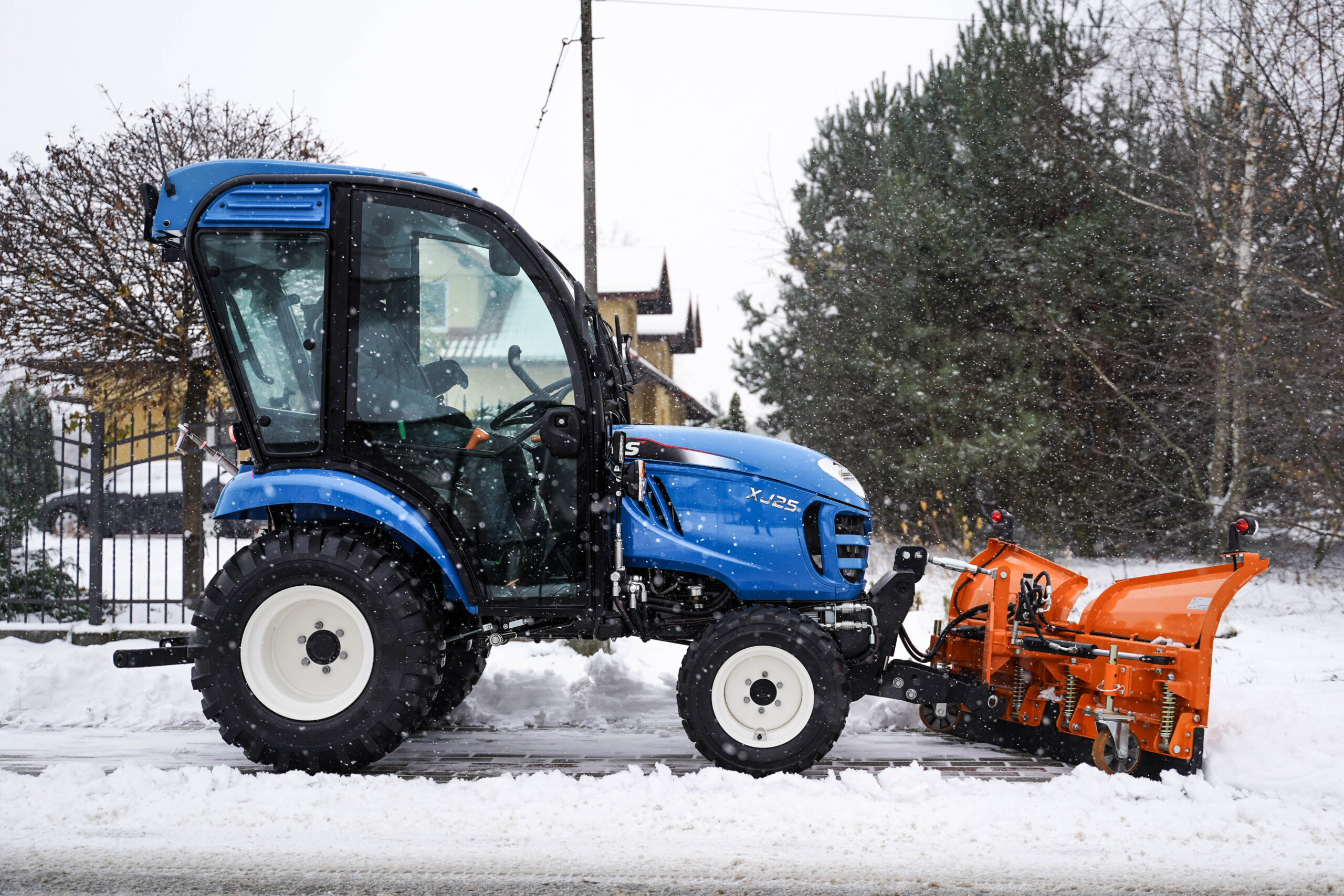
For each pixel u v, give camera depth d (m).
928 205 12.09
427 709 3.96
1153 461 11.59
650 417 21.38
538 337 3.91
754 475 4.04
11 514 6.93
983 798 3.38
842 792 3.46
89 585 6.57
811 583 3.97
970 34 12.90
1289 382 9.59
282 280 3.97
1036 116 11.49
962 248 11.91
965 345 11.86
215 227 3.84
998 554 4.68
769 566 3.95
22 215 7.43
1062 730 4.11
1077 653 3.93
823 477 4.13
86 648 5.72
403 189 3.88
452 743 4.48
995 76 12.05
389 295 3.91
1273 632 7.55
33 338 7.51
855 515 4.13
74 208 7.47
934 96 13.60
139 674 5.34
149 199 4.05
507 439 3.93
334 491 3.78
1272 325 9.87
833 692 3.78
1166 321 10.65
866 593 4.27
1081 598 7.83
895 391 12.29
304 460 3.90
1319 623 7.88
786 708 3.81
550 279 3.91
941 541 12.73
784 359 14.68
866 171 13.82
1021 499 11.59
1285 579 9.90
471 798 3.37
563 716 4.98
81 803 3.28
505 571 3.91
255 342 3.96
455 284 3.93
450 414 3.91
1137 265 10.90
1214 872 2.75
